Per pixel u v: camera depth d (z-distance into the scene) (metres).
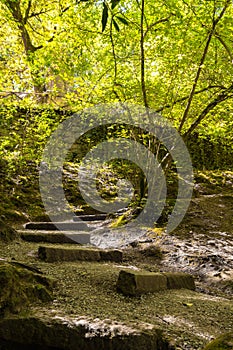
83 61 6.86
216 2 6.09
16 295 2.62
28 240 5.12
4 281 2.57
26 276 2.95
